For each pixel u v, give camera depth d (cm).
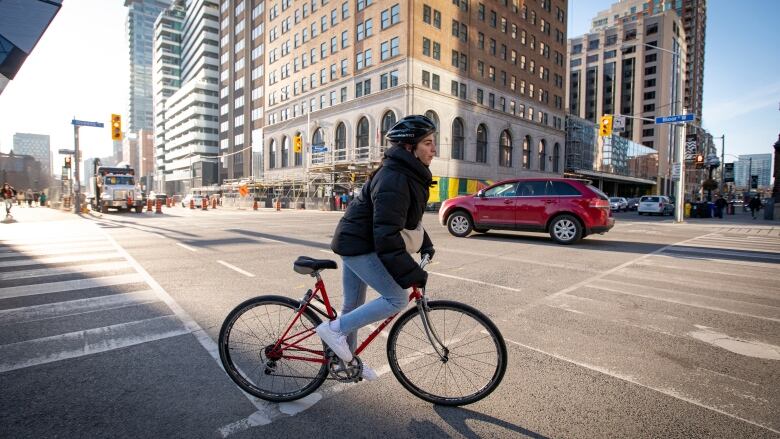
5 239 1084
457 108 3991
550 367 314
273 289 543
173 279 602
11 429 227
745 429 234
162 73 11594
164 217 2116
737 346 360
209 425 235
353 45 4153
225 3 7619
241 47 6944
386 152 231
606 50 10650
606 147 7006
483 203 1111
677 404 262
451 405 259
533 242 1051
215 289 543
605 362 325
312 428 234
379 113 3825
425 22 3694
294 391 263
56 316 426
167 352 337
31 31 1094
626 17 10525
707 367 318
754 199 2800
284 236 1173
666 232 1505
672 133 10212
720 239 1244
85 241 1045
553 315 444
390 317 257
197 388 278
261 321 270
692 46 12912
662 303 495
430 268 697
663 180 9819
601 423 239
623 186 8725
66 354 331
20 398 261
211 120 8962
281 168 5353
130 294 516
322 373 258
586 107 10975
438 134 3822
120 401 260
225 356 269
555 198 1019
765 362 328
